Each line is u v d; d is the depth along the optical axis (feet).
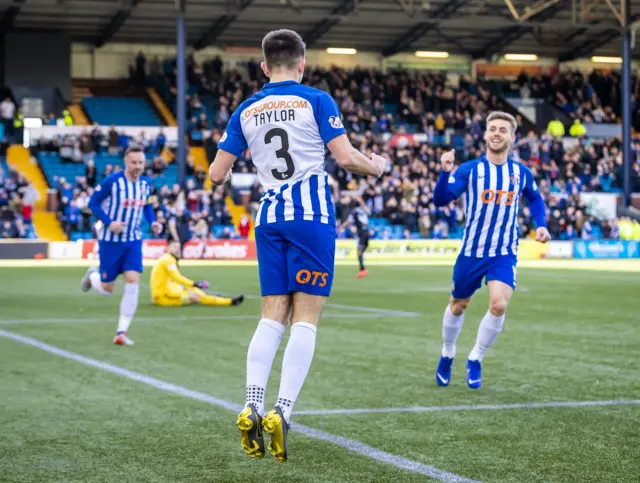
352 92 217.15
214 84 213.05
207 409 31.45
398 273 124.36
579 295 87.15
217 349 47.67
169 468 23.66
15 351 46.44
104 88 218.79
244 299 81.00
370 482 22.29
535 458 24.72
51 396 33.86
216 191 172.55
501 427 28.76
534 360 44.21
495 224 34.50
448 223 184.96
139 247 49.67
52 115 189.57
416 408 31.86
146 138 190.70
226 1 183.73
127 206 48.49
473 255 35.04
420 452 25.41
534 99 237.66
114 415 30.37
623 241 185.06
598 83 243.40
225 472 23.27
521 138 209.36
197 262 153.17
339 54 239.50
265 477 22.79
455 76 247.70
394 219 180.24
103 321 61.67
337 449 25.71
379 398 33.78
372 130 207.10
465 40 237.45
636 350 48.08
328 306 74.84
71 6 175.73
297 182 22.94
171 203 164.25
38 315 65.67
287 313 23.34
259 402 21.91
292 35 23.72
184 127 159.74
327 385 36.63
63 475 22.91
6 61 202.49
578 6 205.67
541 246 181.06
